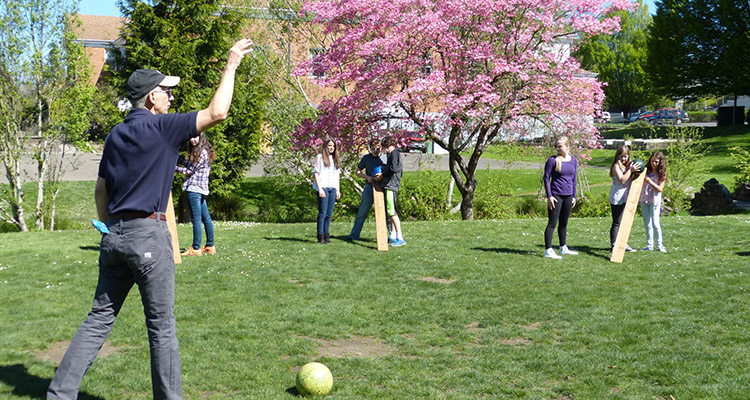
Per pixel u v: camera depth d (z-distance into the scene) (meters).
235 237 12.40
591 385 4.62
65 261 9.41
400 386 4.61
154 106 4.04
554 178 10.27
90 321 3.90
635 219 16.34
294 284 8.07
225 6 24.31
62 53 18.16
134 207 3.76
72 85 18.61
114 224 3.80
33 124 18.72
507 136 22.02
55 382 3.76
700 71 47.84
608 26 18.42
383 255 10.26
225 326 6.09
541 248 11.21
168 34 22.42
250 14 25.28
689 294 7.52
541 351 5.41
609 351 5.41
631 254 10.54
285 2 25.02
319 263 9.51
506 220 16.03
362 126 19.52
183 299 7.18
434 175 24.97
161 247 3.81
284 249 10.75
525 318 6.49
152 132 3.80
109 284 3.92
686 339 5.74
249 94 24.08
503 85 18.42
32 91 18.30
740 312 6.63
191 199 10.09
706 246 11.38
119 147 3.80
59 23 18.05
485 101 17.00
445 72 18.42
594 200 23.23
